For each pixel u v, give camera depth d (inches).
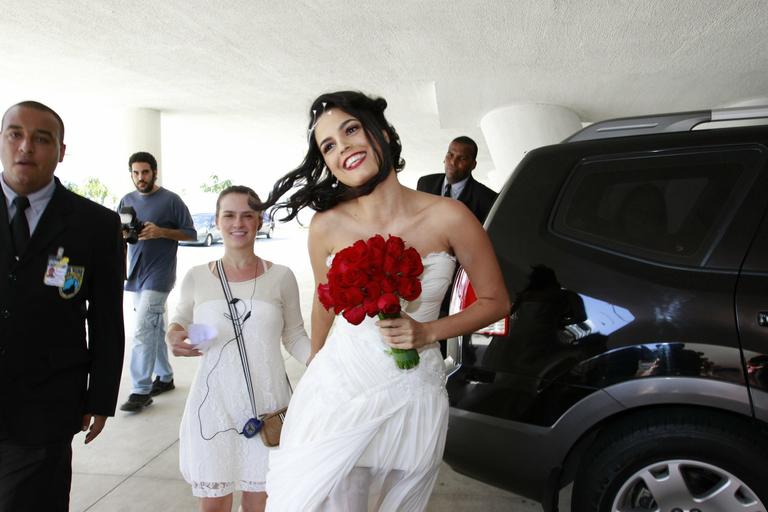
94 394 75.5
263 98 290.8
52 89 274.4
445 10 176.7
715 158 80.7
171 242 166.6
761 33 188.9
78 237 73.7
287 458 57.7
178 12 182.9
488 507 107.6
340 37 201.6
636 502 77.4
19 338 69.3
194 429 80.8
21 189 72.1
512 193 89.0
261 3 174.6
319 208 65.6
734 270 74.2
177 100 295.7
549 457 79.3
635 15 176.4
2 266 69.7
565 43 201.5
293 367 201.8
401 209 62.0
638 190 82.7
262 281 86.5
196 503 110.5
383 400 56.3
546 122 283.4
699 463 72.6
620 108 290.7
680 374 72.7
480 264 61.7
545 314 81.4
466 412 85.0
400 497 58.5
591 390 77.1
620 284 78.1
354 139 58.9
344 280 52.9
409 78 249.4
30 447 69.7
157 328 163.8
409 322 55.5
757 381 69.7
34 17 187.8
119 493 114.3
